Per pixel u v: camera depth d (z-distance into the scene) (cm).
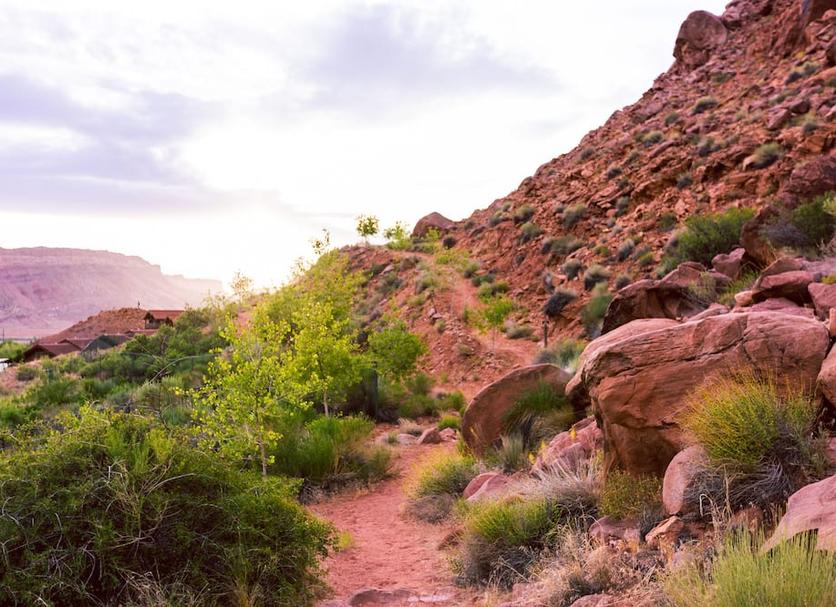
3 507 518
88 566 518
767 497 486
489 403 1293
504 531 688
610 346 692
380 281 6003
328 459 1323
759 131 3622
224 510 590
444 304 4584
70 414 638
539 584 540
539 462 955
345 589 705
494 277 4753
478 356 3681
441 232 7269
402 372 2983
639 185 4103
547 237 4562
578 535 602
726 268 1692
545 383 1292
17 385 4319
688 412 608
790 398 549
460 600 621
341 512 1148
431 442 1902
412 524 1016
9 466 559
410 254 6519
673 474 561
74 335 8875
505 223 5338
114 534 522
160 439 598
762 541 413
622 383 660
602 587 481
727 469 518
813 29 4603
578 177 5150
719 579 341
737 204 3219
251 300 3847
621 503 621
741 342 621
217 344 3812
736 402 538
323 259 3659
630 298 1563
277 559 595
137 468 566
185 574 543
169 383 2198
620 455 679
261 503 621
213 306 4075
